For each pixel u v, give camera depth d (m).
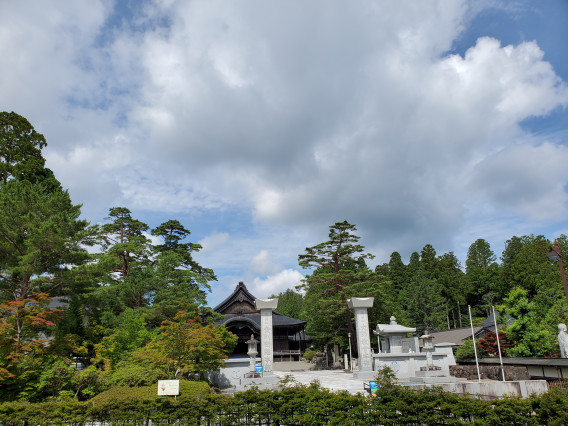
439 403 11.16
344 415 11.88
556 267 61.72
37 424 12.83
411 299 73.12
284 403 12.82
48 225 23.89
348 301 34.56
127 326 28.47
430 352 29.80
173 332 24.48
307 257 49.31
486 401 10.74
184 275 40.84
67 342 23.05
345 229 49.19
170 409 13.34
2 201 26.25
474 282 80.94
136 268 42.16
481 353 34.56
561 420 9.50
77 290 26.92
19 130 44.53
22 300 21.05
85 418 13.10
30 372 20.23
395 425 11.46
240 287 63.59
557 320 32.66
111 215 50.03
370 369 32.31
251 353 29.78
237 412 13.16
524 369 26.33
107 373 22.44
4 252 25.12
